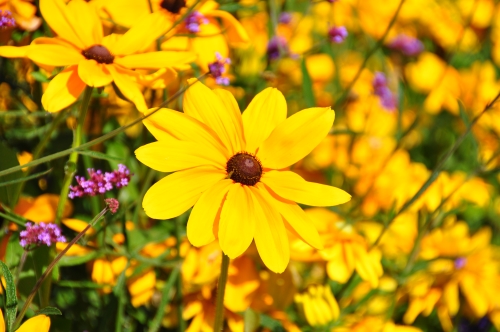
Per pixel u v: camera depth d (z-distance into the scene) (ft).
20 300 2.07
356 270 2.31
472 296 2.48
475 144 2.41
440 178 2.68
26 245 1.89
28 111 2.29
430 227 2.55
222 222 1.83
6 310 1.81
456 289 2.48
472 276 2.51
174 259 2.25
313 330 2.28
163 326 2.38
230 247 1.82
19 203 2.20
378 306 2.42
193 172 1.87
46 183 2.40
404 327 2.41
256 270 2.28
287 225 1.91
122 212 2.11
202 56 2.30
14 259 2.04
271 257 1.84
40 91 2.33
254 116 1.96
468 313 2.56
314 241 1.87
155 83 2.01
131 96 1.94
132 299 2.26
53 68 2.05
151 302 2.38
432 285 2.51
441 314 2.52
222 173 1.91
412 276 2.51
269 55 2.61
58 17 1.98
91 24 2.01
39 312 1.80
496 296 2.49
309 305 2.27
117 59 1.99
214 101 1.94
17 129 2.47
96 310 2.38
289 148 1.94
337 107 2.63
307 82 2.38
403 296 2.52
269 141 1.94
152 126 1.89
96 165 2.40
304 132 1.94
